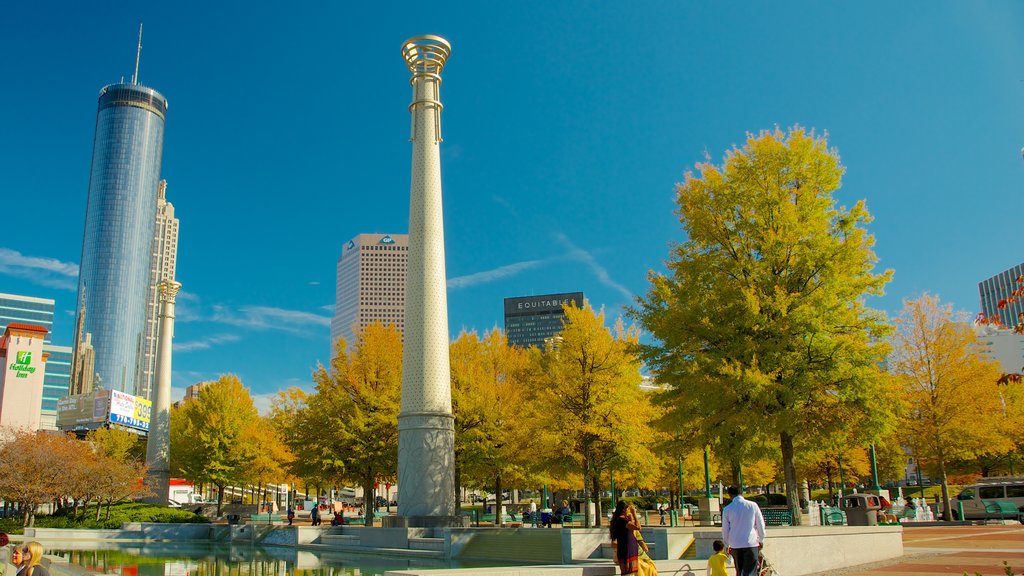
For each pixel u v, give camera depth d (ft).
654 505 196.24
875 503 92.02
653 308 80.74
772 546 49.44
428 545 98.12
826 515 93.45
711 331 73.36
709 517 103.35
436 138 127.24
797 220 72.90
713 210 77.61
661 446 81.51
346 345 135.85
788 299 69.56
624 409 96.63
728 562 44.09
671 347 76.89
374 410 128.16
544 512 125.59
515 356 141.38
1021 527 89.76
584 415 97.66
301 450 129.29
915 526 100.22
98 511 152.25
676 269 79.51
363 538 110.73
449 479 111.96
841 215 75.87
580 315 101.71
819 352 69.67
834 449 75.10
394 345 133.80
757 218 74.33
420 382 114.42
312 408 130.82
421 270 119.44
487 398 125.49
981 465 168.96
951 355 112.47
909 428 115.65
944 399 111.86
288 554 105.50
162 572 78.43
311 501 300.20
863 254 72.64
